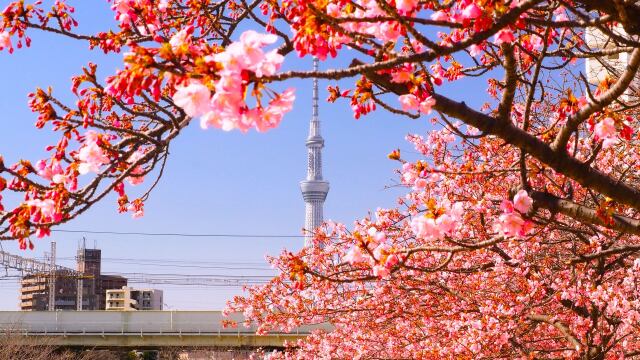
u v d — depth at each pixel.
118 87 3.87
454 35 6.44
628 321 9.52
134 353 85.62
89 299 158.00
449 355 11.02
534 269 10.69
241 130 3.84
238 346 62.59
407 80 4.95
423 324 13.09
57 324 62.69
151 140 5.61
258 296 14.61
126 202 6.98
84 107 5.63
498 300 10.90
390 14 4.31
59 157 5.48
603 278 10.87
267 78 3.80
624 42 4.88
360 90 5.07
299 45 4.38
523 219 6.19
